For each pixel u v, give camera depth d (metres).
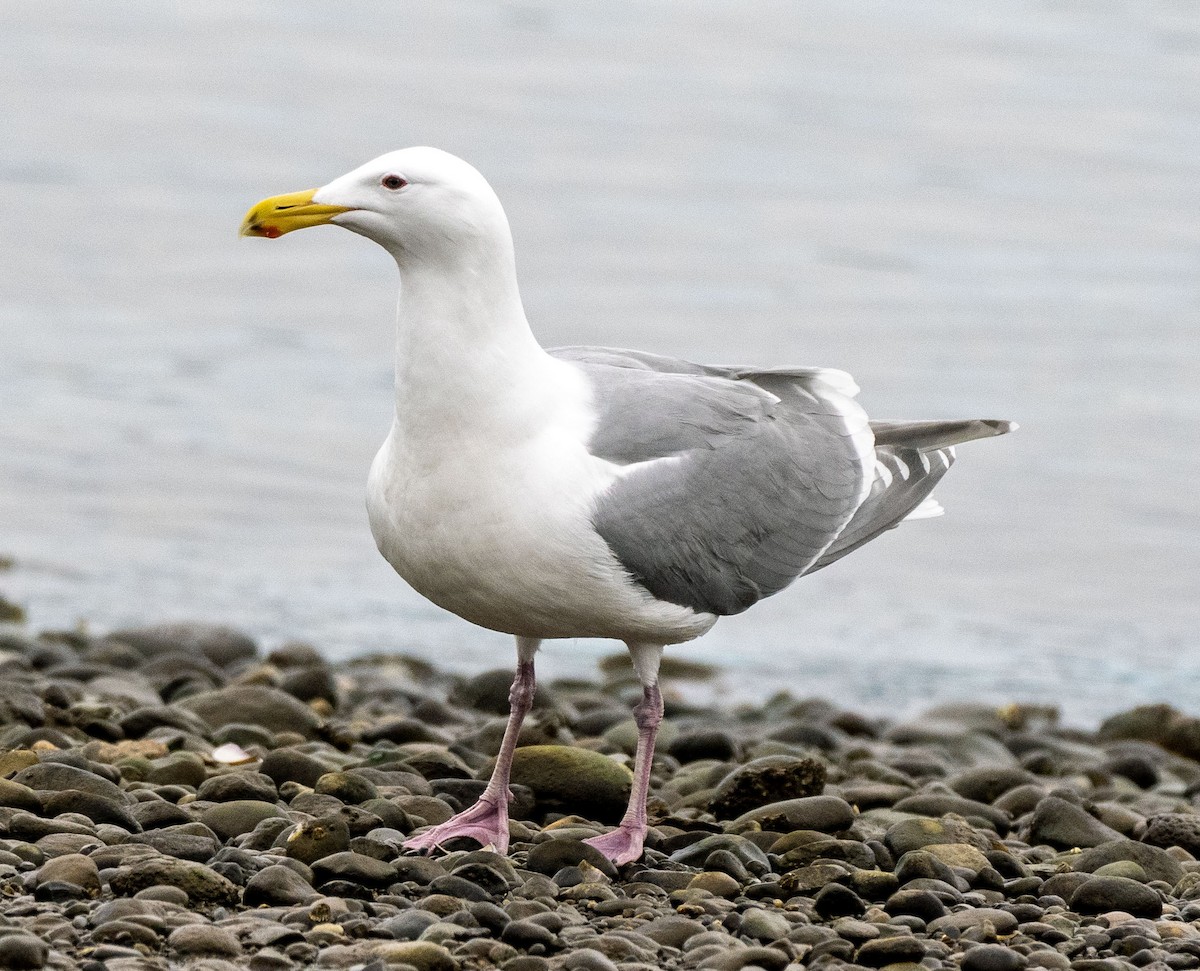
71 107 39.28
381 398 23.86
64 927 7.22
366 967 6.95
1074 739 14.52
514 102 41.53
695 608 9.23
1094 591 18.47
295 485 20.56
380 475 8.88
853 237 32.78
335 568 18.56
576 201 34.09
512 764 9.94
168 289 28.50
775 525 9.53
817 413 10.09
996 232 33.34
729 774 10.32
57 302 27.45
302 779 9.84
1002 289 29.84
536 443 8.61
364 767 10.09
